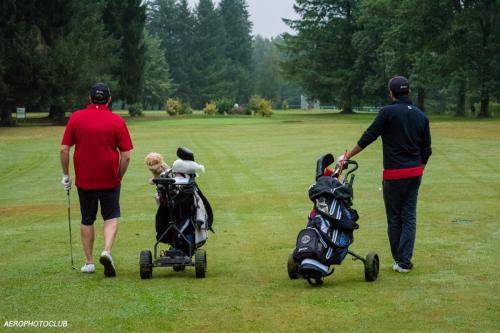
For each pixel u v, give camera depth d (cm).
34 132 4141
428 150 778
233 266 836
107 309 637
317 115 7431
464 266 795
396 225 786
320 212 711
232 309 632
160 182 762
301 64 8519
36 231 1138
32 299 676
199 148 2742
